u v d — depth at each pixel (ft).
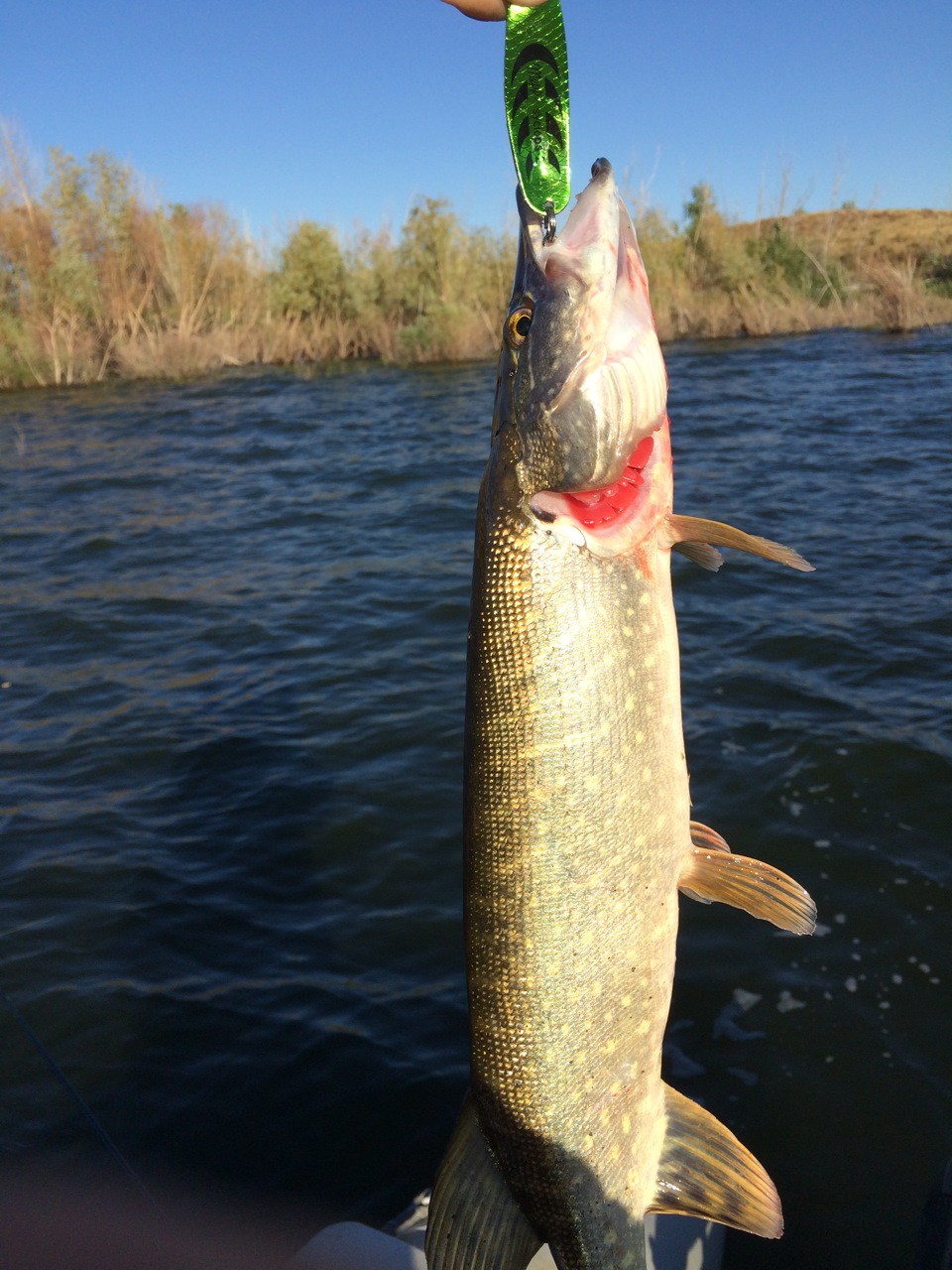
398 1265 1.86
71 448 12.28
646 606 1.42
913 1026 2.69
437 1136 2.52
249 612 6.43
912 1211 2.20
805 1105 2.49
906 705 4.40
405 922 3.32
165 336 19.43
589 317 1.38
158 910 3.44
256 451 11.49
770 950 3.01
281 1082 2.69
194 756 4.54
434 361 19.22
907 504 7.57
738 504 7.89
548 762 1.38
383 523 8.33
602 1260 1.42
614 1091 1.42
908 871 3.29
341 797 4.08
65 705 5.22
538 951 1.40
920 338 17.20
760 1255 2.13
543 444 1.39
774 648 5.17
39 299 19.30
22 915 3.45
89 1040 2.87
